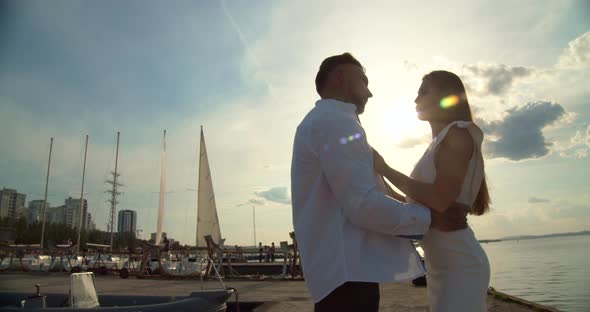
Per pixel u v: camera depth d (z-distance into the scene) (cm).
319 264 142
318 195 147
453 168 155
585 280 1276
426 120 197
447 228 165
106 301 408
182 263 1255
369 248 141
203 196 2497
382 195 136
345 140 139
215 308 366
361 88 166
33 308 318
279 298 683
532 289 1139
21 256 1625
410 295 668
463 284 165
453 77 191
